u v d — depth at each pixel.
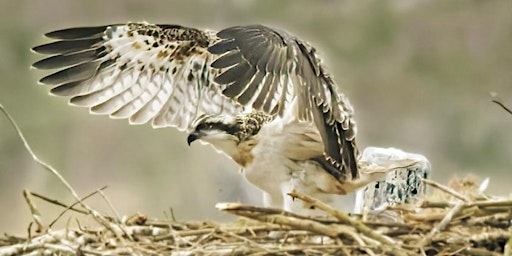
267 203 12.15
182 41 12.41
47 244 11.22
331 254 10.96
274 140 11.80
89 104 12.42
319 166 11.88
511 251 10.79
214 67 10.45
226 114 12.28
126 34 12.36
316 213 11.96
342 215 11.16
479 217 11.20
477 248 11.06
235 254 10.95
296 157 11.85
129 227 11.46
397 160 12.22
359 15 25.75
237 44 10.56
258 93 10.43
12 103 24.30
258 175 11.96
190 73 12.49
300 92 10.80
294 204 11.92
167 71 12.49
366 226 11.20
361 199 12.62
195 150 21.19
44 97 24.03
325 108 11.20
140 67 12.47
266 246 11.09
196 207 20.72
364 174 12.02
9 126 23.88
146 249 11.18
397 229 11.26
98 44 12.35
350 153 11.76
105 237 11.44
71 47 12.31
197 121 11.92
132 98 12.51
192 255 11.02
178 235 11.35
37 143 23.75
